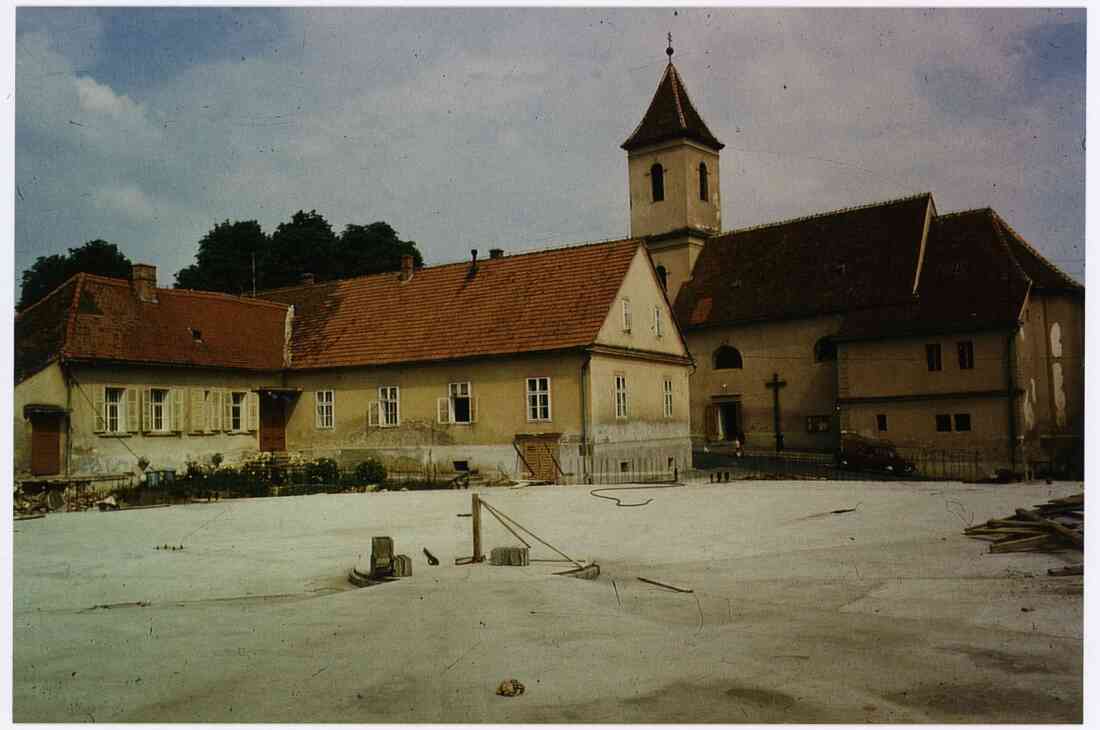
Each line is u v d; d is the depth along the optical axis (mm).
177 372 33750
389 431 35562
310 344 38656
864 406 42406
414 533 18938
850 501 22641
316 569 15211
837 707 7695
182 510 23594
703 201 56281
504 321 34250
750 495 24766
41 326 31641
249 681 8602
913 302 42594
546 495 25844
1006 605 11094
